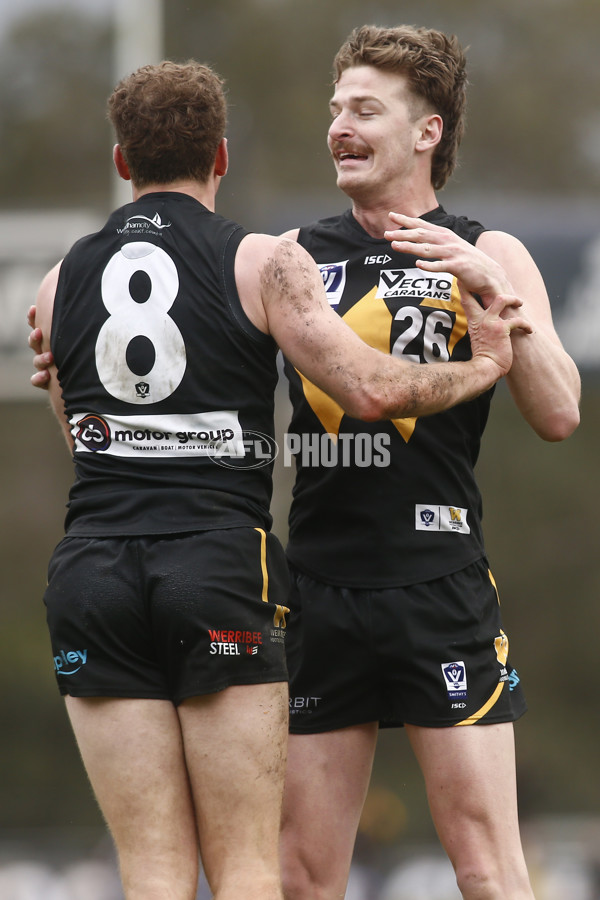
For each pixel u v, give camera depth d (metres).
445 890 29.94
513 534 82.00
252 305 9.15
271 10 83.50
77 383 9.34
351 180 11.22
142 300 9.13
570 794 75.25
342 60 11.46
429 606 10.80
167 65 9.70
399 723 11.35
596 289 35.62
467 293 10.27
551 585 81.81
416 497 10.96
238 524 9.00
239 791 8.71
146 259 9.23
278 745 8.90
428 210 11.49
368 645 10.94
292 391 11.49
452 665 10.67
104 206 83.25
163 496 8.95
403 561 10.90
